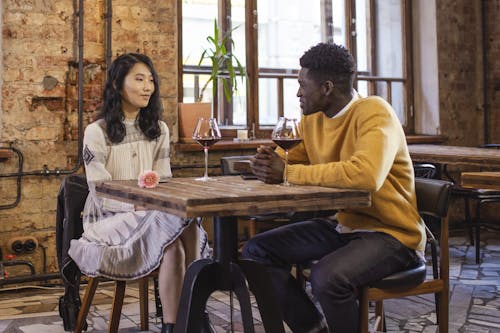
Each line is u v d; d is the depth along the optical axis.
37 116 4.11
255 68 5.31
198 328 2.05
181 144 4.60
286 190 1.90
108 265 2.60
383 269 2.18
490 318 3.29
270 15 5.43
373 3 5.96
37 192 4.12
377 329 2.78
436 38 6.01
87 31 4.26
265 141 4.98
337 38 5.83
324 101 2.38
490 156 3.84
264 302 2.12
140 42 4.45
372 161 2.09
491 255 5.01
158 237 2.53
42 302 3.71
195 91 5.02
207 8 5.08
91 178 2.73
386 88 6.06
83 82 4.25
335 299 2.10
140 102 2.81
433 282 2.35
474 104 6.28
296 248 2.45
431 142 5.93
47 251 4.16
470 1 6.23
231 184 2.11
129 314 3.39
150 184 2.03
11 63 4.02
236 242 2.11
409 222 2.27
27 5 4.06
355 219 2.37
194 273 2.08
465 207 5.59
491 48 6.25
